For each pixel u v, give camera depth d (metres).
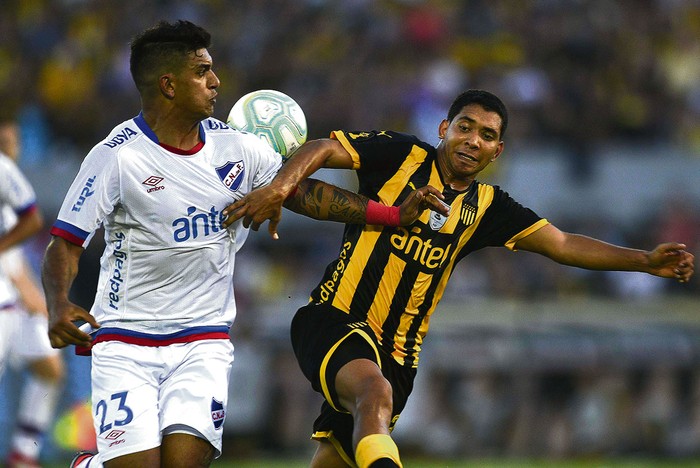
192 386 17.62
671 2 69.31
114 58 63.97
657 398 47.88
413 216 18.64
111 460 17.22
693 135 62.44
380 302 19.20
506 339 47.56
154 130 17.67
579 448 47.12
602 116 60.81
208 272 18.05
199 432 17.39
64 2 68.31
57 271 17.00
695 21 69.19
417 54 62.72
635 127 61.16
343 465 20.06
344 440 19.61
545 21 65.38
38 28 67.44
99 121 59.41
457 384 46.62
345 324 18.86
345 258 19.39
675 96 64.75
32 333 31.97
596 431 47.28
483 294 50.53
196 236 17.73
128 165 17.33
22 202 29.03
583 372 47.59
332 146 18.98
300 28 65.00
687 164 54.41
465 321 47.91
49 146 58.84
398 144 19.45
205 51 17.59
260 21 65.56
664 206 53.97
